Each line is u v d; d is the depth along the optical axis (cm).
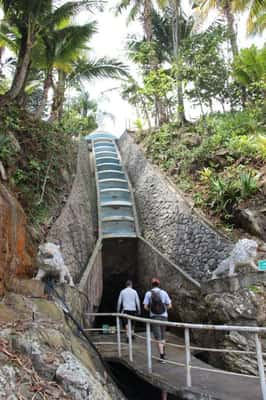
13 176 848
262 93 1495
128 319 695
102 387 428
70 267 923
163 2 1831
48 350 388
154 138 1644
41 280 623
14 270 545
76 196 1186
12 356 351
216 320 756
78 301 789
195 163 1275
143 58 1706
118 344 734
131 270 1311
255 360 650
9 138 902
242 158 1188
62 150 1248
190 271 987
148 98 1852
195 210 1058
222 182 1063
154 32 2003
